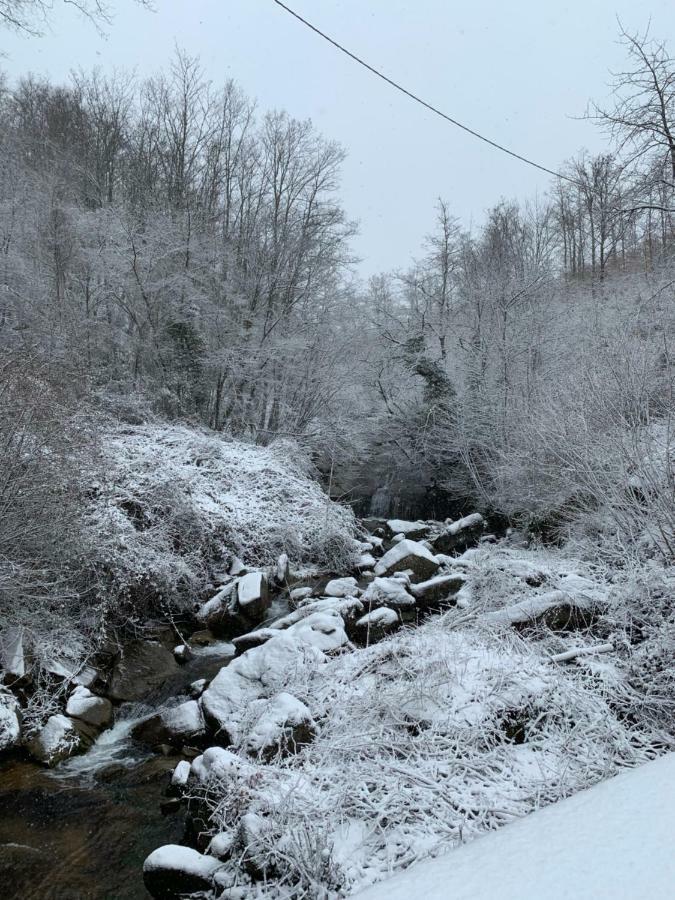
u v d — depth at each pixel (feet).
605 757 16.35
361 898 7.63
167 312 53.21
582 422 29.53
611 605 23.35
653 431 27.30
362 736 16.63
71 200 55.88
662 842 7.53
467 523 47.44
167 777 19.25
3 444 23.29
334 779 15.40
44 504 24.53
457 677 18.89
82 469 29.45
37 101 70.95
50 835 16.72
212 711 20.66
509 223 80.64
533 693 18.20
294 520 41.34
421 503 59.36
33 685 22.94
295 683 20.40
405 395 65.82
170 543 33.96
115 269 50.44
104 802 18.17
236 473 43.88
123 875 15.21
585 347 41.78
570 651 20.62
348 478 63.62
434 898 7.22
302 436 56.75
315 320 61.87
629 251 63.31
